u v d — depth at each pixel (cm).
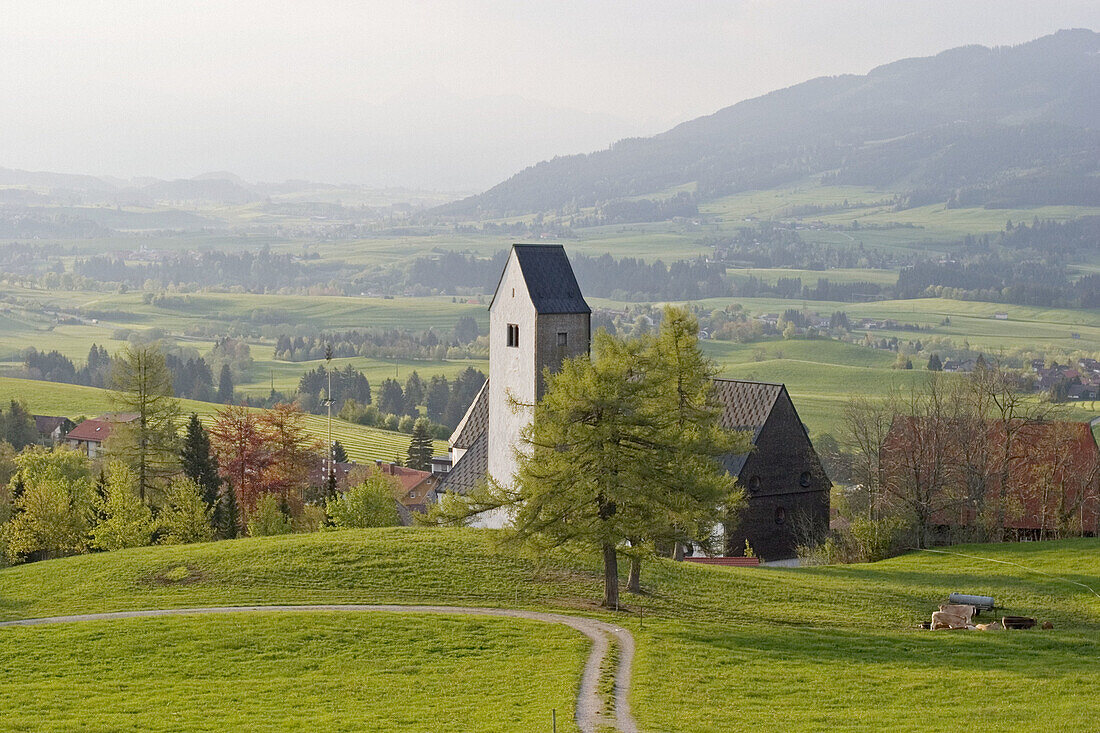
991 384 13388
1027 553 11531
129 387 15825
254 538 11056
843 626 8344
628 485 7944
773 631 7838
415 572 9475
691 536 8506
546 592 9044
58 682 6719
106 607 8656
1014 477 13675
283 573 9475
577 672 6650
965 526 13300
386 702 6209
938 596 9344
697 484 8169
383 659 7119
